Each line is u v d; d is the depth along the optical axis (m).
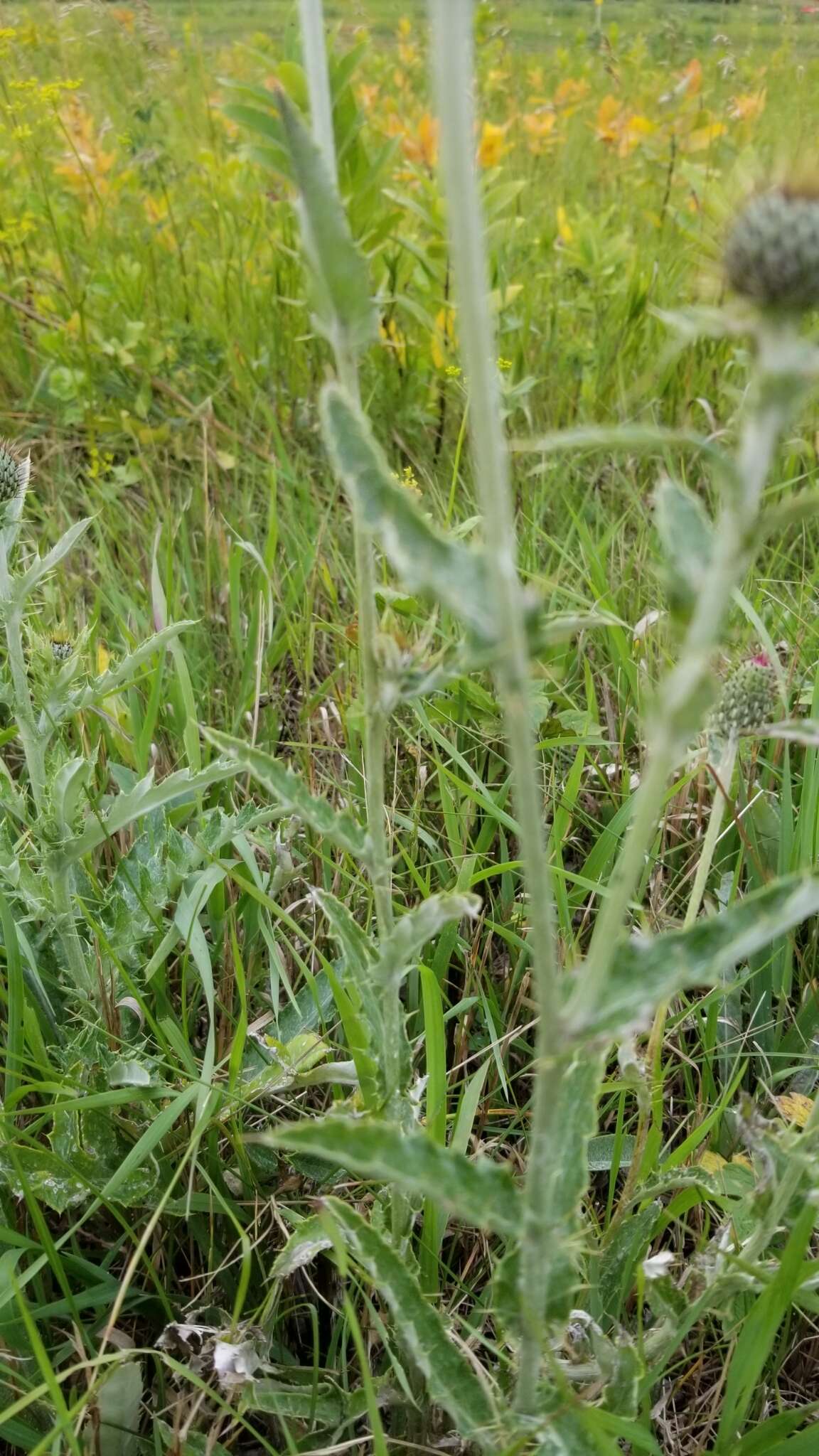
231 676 0.98
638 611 0.96
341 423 0.25
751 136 1.52
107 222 1.66
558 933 0.70
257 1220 0.54
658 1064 0.54
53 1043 0.66
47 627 0.86
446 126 0.21
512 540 0.24
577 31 1.96
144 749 0.76
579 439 0.23
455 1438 0.48
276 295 1.43
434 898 0.39
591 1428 0.35
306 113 0.37
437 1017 0.53
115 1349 0.52
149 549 1.08
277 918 0.71
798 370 0.21
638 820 0.25
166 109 1.78
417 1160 0.29
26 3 1.71
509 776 0.81
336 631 0.90
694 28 1.87
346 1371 0.51
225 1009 0.65
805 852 0.67
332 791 0.83
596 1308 0.50
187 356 1.43
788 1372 0.54
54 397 1.42
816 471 1.07
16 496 0.58
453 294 1.20
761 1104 0.61
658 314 0.23
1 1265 0.48
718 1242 0.48
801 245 0.21
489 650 0.25
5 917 0.59
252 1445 0.52
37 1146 0.54
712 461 0.22
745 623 0.90
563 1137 0.36
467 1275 0.56
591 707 0.83
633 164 1.72
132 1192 0.54
